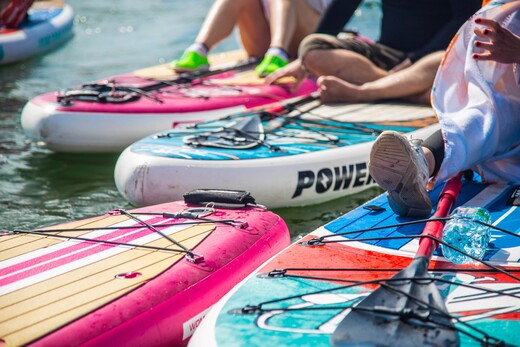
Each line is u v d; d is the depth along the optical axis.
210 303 3.29
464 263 3.23
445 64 4.11
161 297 3.12
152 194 4.70
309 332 2.70
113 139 5.88
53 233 3.73
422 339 2.60
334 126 5.53
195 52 7.35
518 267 3.19
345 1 6.55
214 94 6.48
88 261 3.37
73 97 6.12
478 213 3.36
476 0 5.76
